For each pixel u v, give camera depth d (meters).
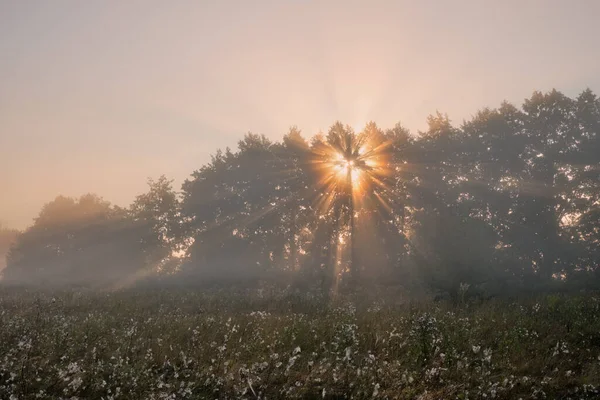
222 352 8.80
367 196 50.47
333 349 9.12
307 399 7.05
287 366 7.73
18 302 18.97
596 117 49.19
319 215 54.44
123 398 6.90
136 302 19.72
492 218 50.03
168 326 11.81
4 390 6.68
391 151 50.78
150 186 70.31
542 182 49.16
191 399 6.87
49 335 10.33
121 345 9.52
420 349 8.88
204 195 64.75
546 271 47.72
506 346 9.66
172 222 68.94
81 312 16.55
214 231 62.75
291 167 58.47
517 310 14.87
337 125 51.44
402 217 50.75
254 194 61.22
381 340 9.77
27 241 85.00
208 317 13.21
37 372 7.62
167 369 8.25
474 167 52.22
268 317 13.01
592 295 21.61
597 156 47.25
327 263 54.00
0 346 9.12
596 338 11.19
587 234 47.03
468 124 53.00
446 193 50.25
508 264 42.09
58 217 83.19
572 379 8.02
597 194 47.53
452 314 13.62
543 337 11.08
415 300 20.19
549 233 48.09
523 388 7.52
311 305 17.61
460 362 8.13
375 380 7.52
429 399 6.96
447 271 30.83
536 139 50.91
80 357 9.02
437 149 51.53
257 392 7.21
